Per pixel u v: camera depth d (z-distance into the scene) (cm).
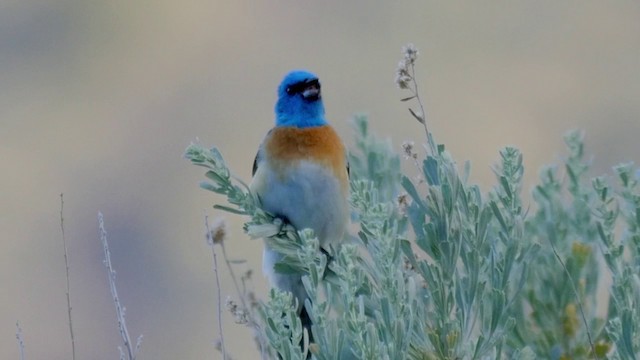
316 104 861
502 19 2462
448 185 634
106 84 2681
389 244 605
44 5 2788
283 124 861
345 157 861
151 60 2680
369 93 2402
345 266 605
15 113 2644
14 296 1919
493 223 659
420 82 2392
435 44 2469
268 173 848
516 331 676
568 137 729
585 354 672
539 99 2323
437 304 620
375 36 2497
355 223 886
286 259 721
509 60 2419
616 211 658
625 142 2245
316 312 595
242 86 2534
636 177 663
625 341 587
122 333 616
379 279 612
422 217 641
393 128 2212
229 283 1312
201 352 1664
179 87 2570
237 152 2417
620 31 2402
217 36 2617
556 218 703
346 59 2486
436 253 627
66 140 2523
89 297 1859
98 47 2730
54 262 2027
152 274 1939
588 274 683
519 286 632
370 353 573
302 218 843
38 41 2797
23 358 632
